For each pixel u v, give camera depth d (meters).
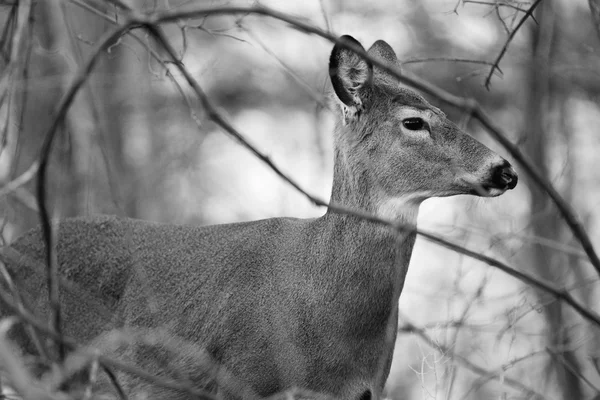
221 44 21.86
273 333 10.89
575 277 16.16
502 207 15.34
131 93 20.08
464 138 11.08
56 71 16.70
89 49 17.86
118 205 10.52
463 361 12.85
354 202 11.06
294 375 10.73
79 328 12.08
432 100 16.84
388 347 10.09
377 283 10.77
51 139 7.22
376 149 11.13
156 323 11.70
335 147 11.40
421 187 11.07
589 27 16.83
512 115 19.88
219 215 21.75
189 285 11.67
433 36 20.02
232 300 11.26
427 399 11.76
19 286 11.87
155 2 11.15
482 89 19.41
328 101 11.69
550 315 14.36
